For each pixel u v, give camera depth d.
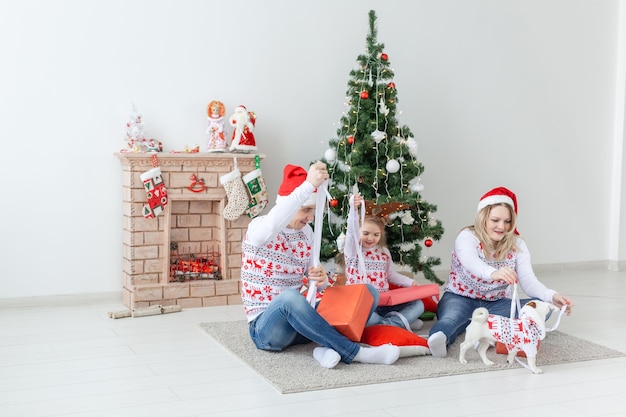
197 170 4.32
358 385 2.77
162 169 4.24
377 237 3.62
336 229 4.25
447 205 5.32
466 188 5.38
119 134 4.40
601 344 3.42
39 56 4.20
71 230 4.34
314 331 2.93
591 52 5.79
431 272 4.32
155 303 4.21
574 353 3.19
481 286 3.46
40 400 2.60
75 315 4.04
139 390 2.71
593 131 5.84
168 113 4.50
